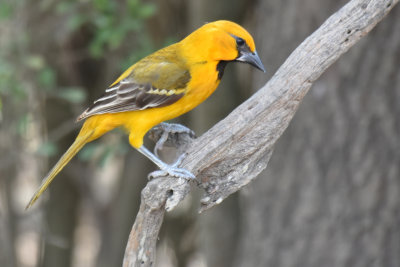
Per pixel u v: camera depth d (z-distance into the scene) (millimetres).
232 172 7965
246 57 8773
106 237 19031
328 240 11969
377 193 11688
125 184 16719
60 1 15055
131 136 8992
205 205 8141
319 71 7719
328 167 11891
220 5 13938
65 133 16172
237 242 15164
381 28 11469
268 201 12602
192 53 8891
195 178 7824
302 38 12195
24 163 17734
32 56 14281
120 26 13422
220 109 14188
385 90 11547
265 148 7902
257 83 13172
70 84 17078
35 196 8742
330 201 11914
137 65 9055
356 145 11703
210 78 8945
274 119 7789
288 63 7762
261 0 13211
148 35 15461
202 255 17641
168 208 7527
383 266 11750
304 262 12172
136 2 13477
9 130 15523
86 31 16375
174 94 8812
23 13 14797
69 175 18297
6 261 16750
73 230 18891
